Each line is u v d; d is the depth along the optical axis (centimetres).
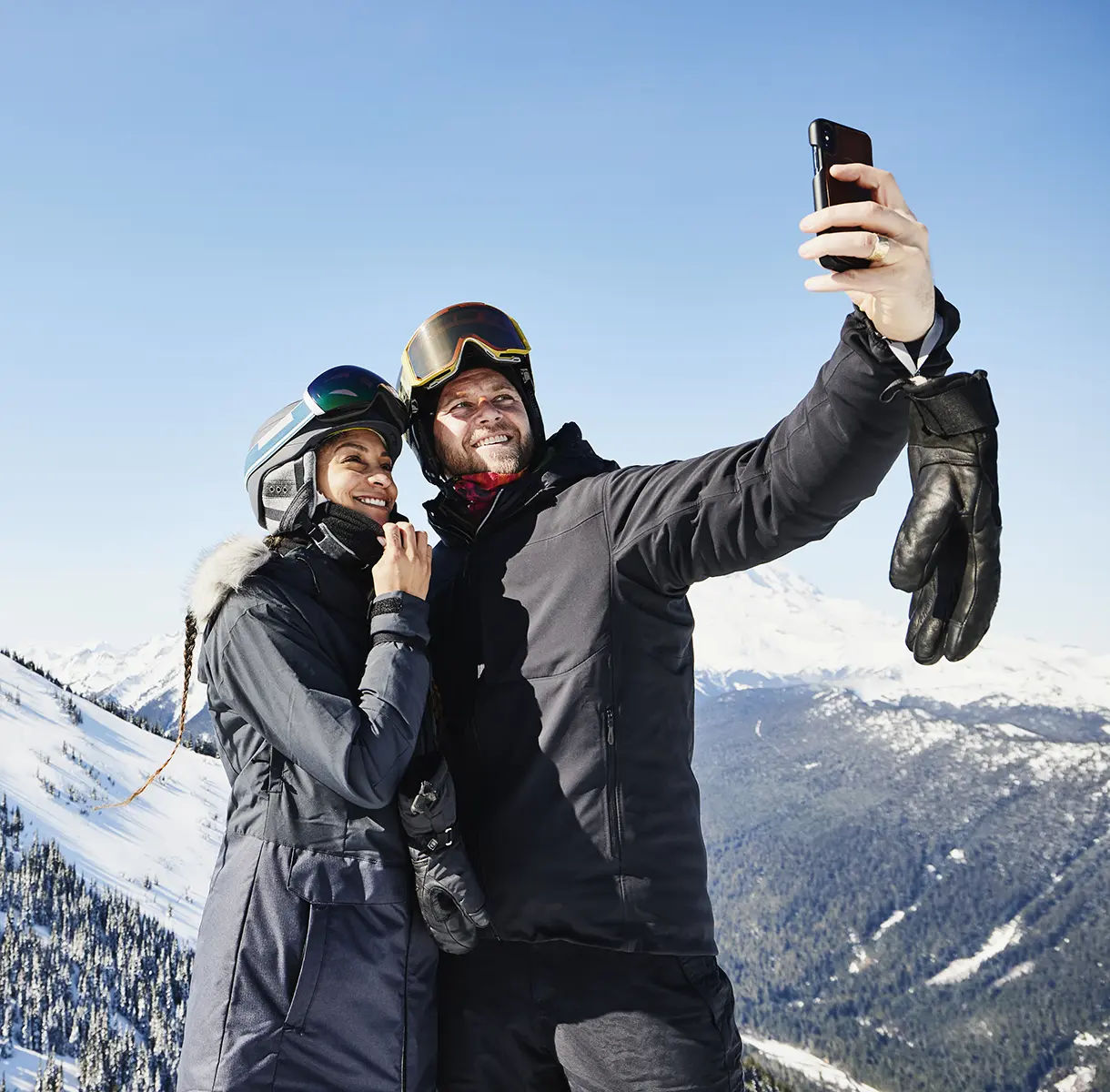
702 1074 287
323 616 298
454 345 344
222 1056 257
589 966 295
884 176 205
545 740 302
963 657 211
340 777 263
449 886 281
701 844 312
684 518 286
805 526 264
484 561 329
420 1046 291
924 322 210
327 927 272
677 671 314
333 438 322
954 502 209
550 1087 308
